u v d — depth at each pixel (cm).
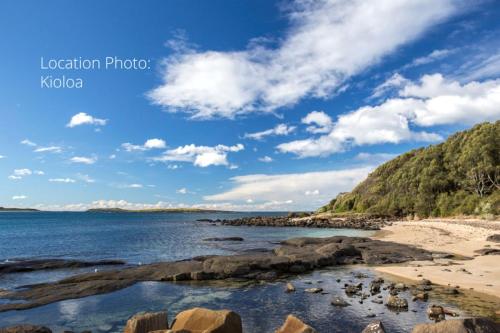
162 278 2330
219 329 1060
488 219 6291
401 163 12350
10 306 1731
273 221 11069
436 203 8956
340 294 1911
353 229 7556
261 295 1933
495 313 1500
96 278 2316
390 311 1560
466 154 9025
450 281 2109
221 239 5547
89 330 1434
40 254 3959
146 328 1099
